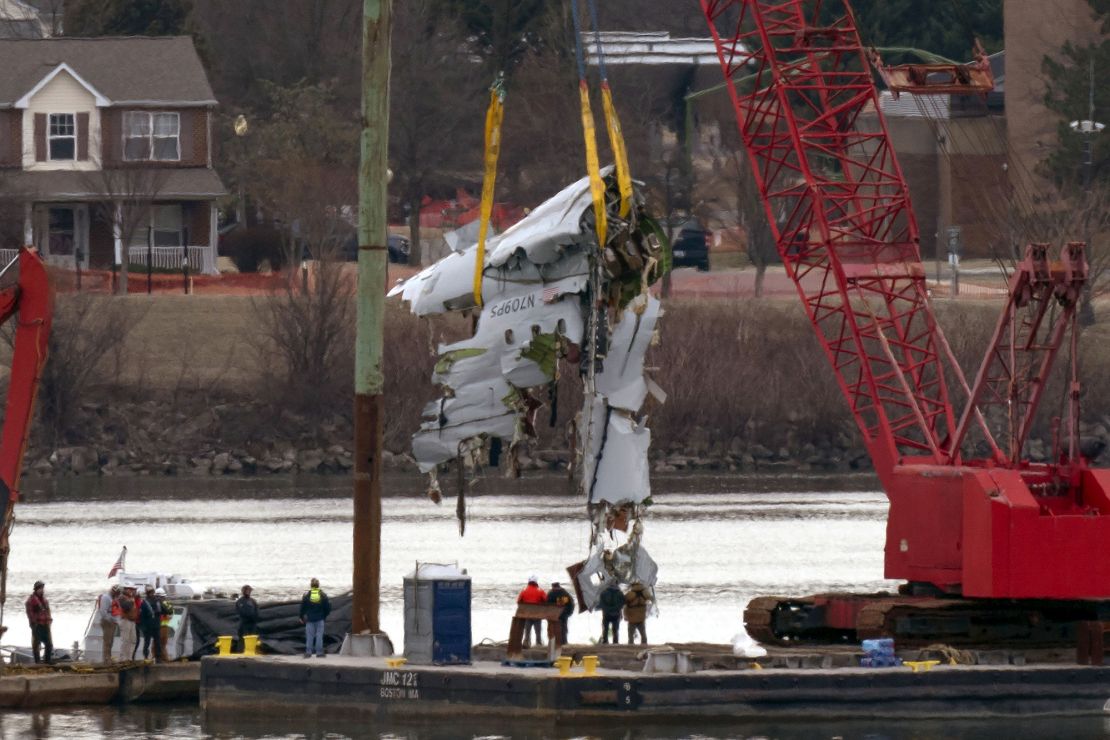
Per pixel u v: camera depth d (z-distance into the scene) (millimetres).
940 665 159875
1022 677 158125
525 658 157500
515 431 153250
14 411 155250
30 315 155875
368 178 161625
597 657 155750
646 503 153000
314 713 153750
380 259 161875
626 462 151250
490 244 154375
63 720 157875
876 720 154125
